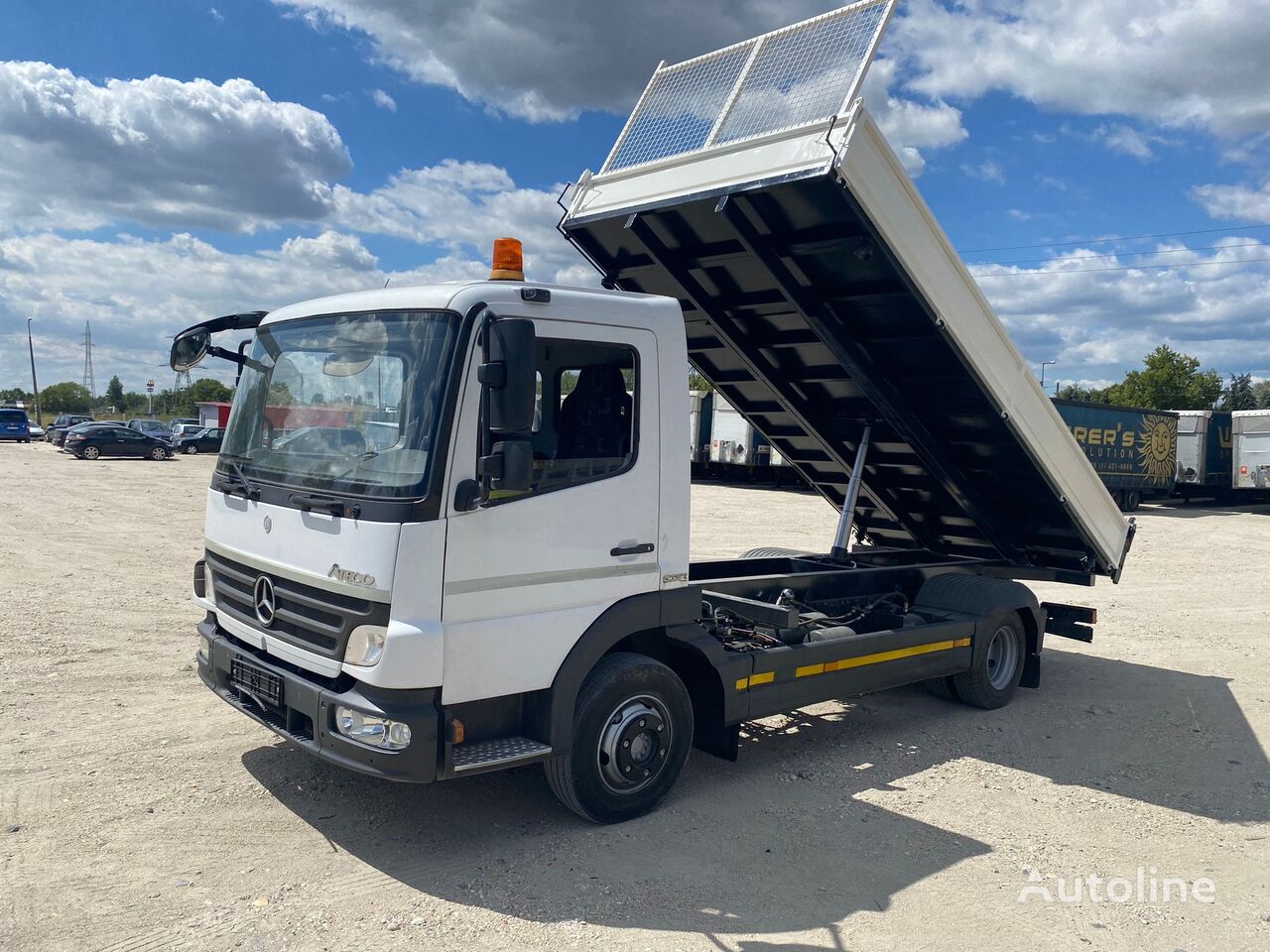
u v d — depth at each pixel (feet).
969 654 22.94
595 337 15.11
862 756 20.03
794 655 18.48
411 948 11.84
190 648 26.21
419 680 13.00
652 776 16.11
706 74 20.47
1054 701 24.82
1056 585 45.32
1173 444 96.58
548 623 14.40
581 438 14.99
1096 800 17.84
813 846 15.37
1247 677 27.68
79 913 12.34
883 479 27.50
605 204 21.36
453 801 16.49
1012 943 12.60
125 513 60.80
